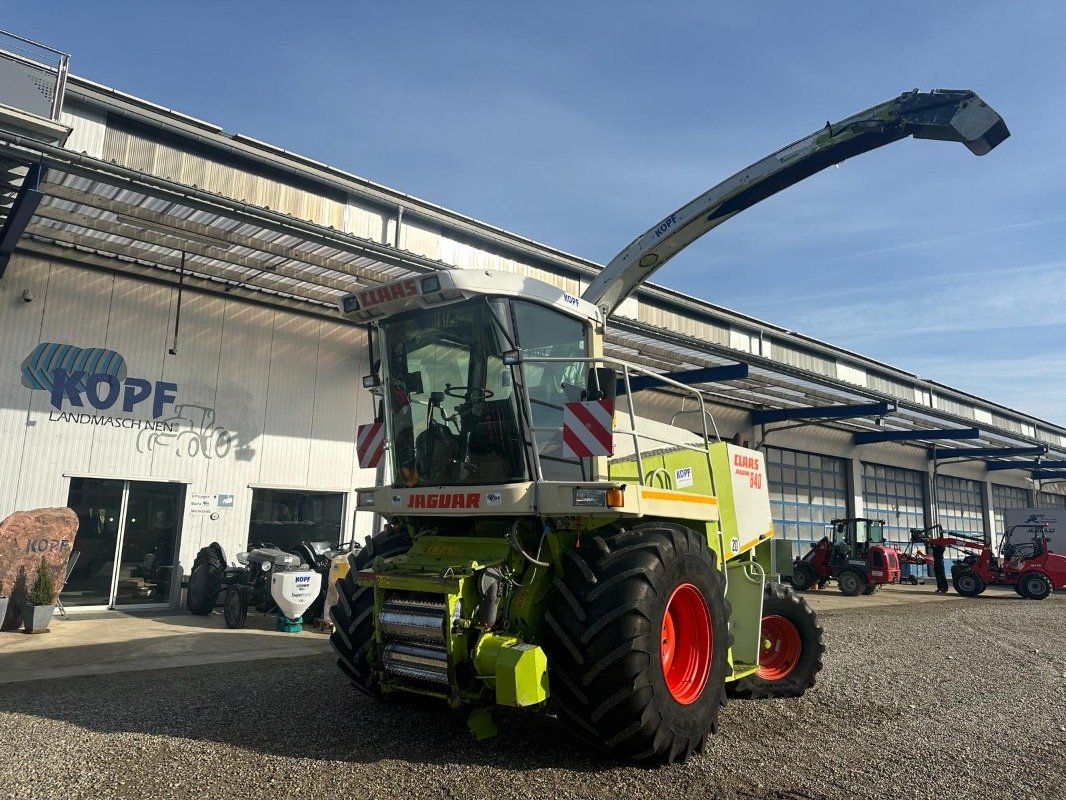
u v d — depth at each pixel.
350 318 5.44
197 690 5.89
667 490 4.84
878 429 23.53
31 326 10.27
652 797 3.69
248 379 12.23
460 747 4.38
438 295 4.79
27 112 7.93
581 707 4.11
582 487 4.29
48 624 9.31
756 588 5.63
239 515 11.96
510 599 4.36
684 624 4.71
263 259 10.66
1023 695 6.32
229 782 3.73
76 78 10.95
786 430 22.06
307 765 4.01
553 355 5.01
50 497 10.25
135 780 3.75
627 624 4.02
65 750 4.23
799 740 4.77
